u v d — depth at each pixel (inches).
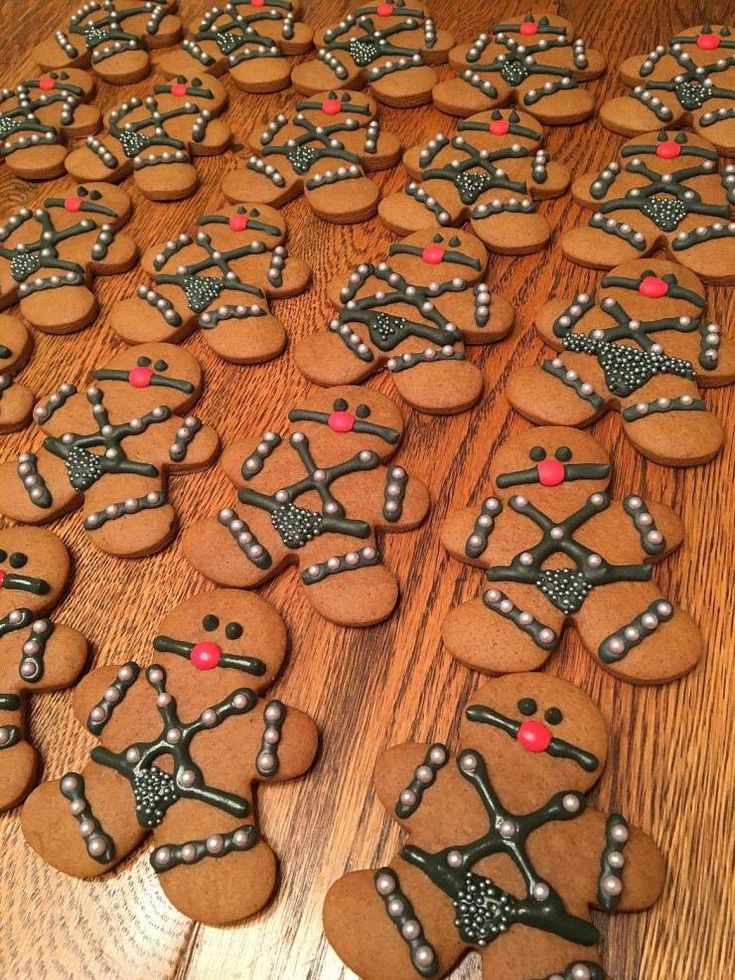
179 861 9.1
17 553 11.2
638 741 9.6
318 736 9.9
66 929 9.2
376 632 10.6
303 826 9.5
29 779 9.9
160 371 12.6
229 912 8.9
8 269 14.1
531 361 12.4
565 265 13.4
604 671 10.0
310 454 11.5
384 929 8.5
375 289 13.0
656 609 9.9
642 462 11.4
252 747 9.6
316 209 14.3
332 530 10.9
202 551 11.0
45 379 13.2
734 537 10.7
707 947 8.6
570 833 8.8
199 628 10.4
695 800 9.2
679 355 11.7
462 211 13.9
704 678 9.8
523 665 9.9
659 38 16.1
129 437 12.0
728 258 12.6
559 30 15.9
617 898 8.5
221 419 12.4
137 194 15.4
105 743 9.8
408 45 16.2
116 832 9.4
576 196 13.9
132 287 14.1
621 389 11.5
